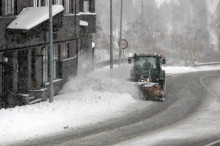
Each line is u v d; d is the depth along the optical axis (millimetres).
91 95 38531
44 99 37500
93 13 58906
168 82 56750
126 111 32812
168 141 23344
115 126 27234
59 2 43125
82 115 30438
